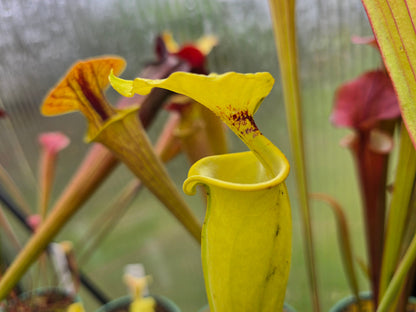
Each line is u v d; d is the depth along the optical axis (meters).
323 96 0.31
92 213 0.40
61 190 0.37
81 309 0.28
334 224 0.36
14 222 0.37
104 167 0.17
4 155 0.35
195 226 0.16
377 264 0.20
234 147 0.34
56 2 0.30
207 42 0.25
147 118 0.19
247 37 0.30
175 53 0.21
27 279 0.36
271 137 0.34
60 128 0.35
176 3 0.30
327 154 0.33
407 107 0.08
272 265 0.11
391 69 0.08
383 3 0.08
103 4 0.31
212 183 0.10
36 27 0.30
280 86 0.32
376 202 0.19
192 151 0.22
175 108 0.21
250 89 0.09
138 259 0.41
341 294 0.34
